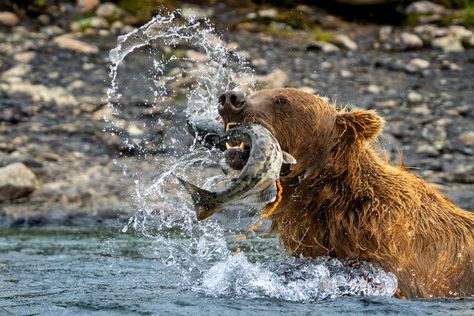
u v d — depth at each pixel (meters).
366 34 21.12
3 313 7.74
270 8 21.69
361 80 18.92
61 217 13.91
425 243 8.88
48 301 8.27
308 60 19.58
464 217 9.35
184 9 20.64
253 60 19.06
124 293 8.70
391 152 16.27
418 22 21.48
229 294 8.52
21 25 20.03
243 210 13.66
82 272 10.08
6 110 16.88
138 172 15.22
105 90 17.81
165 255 11.24
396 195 9.00
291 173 9.00
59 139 16.20
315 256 9.06
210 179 9.33
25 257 11.09
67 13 20.61
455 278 8.91
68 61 18.78
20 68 18.28
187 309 7.68
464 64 19.92
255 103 8.74
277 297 8.30
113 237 12.66
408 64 19.67
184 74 18.08
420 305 7.91
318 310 7.65
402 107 17.95
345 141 9.07
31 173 14.71
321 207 9.00
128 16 20.53
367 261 8.72
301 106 8.98
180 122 16.66
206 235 12.41
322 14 21.70
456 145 16.64
